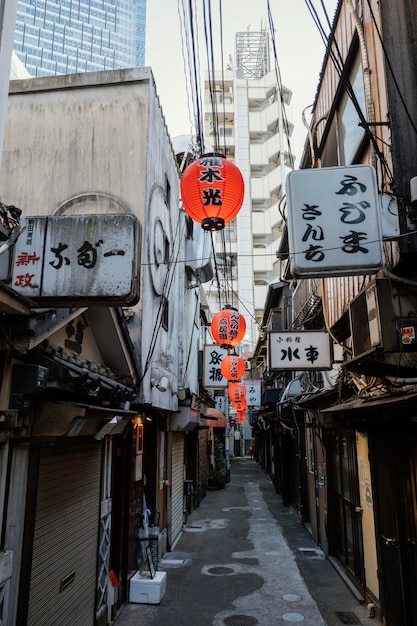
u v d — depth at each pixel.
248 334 47.88
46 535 5.35
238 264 48.81
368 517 8.48
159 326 9.88
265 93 52.94
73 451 6.27
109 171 9.12
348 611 8.36
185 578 10.31
